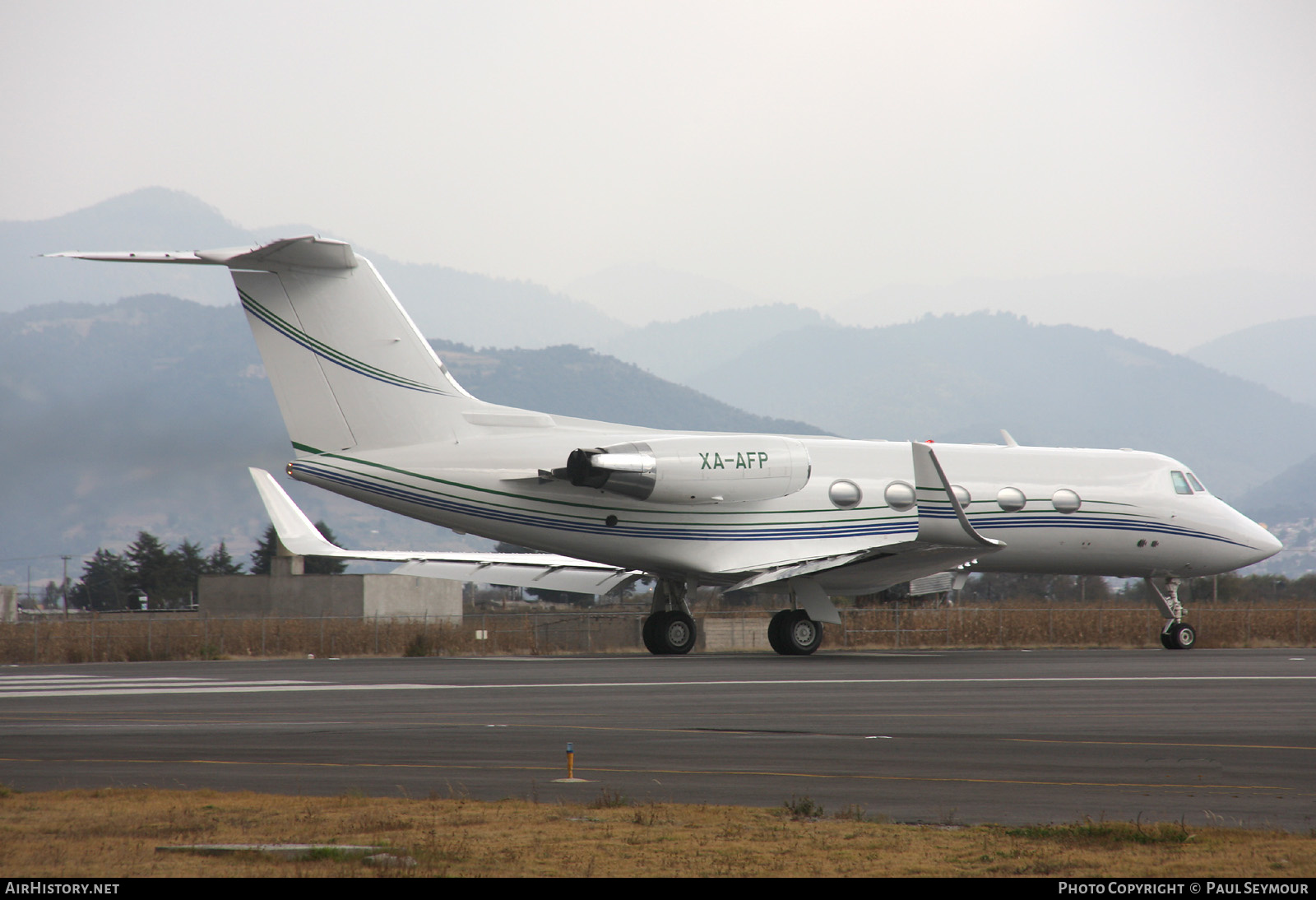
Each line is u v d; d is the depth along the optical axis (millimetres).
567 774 39656
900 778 38938
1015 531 111562
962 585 113125
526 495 95562
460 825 30875
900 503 104938
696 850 28266
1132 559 117250
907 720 54375
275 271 89875
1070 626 147750
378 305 92625
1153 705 61031
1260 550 120250
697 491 97500
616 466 93750
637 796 35875
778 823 31281
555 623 137500
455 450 94250
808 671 81688
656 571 102438
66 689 71250
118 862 27000
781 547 101562
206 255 85938
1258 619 152250
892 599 110562
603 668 85812
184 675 83500
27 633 125438
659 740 47625
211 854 27797
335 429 92312
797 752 44562
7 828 30484
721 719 54812
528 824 31000
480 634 129875
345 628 133625
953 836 29922
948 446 112000
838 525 103000
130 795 35281
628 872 26297
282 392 91250
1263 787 37688
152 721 55000
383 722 53844
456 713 57281
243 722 54125
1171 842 29281
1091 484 114812
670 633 103375
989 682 73562
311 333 91188
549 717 55812
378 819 31625
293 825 30797
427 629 134500
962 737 48688
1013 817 33000
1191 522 117750
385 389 93125
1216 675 80438
